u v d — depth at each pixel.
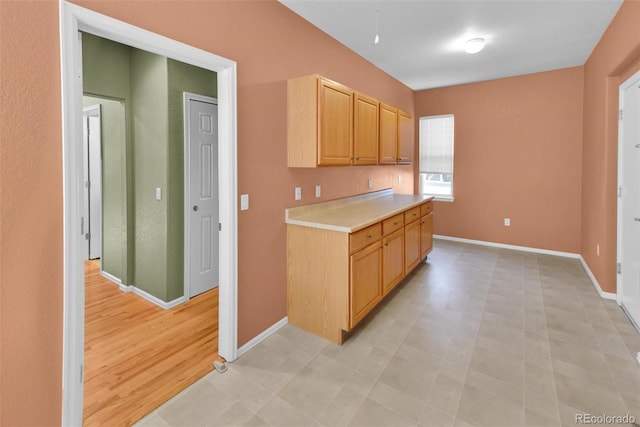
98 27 1.47
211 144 3.35
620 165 3.00
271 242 2.55
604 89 3.23
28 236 1.33
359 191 3.88
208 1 1.95
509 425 1.67
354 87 3.67
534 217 4.82
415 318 2.84
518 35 3.25
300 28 2.75
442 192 5.71
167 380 2.03
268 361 2.23
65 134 1.37
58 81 1.37
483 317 2.85
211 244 3.44
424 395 1.90
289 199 2.71
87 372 2.10
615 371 2.09
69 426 1.44
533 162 4.77
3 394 1.30
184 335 2.57
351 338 2.53
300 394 1.91
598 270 3.44
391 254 3.09
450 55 3.82
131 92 3.21
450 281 3.71
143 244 3.22
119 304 3.12
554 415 1.73
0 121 1.24
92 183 4.40
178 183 3.07
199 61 1.94
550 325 2.70
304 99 2.51
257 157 2.38
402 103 5.13
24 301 1.33
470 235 5.38
